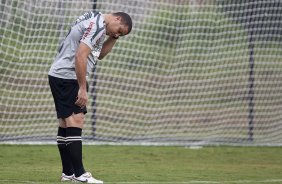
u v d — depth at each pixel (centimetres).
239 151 4022
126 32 2528
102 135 4172
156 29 4659
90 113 4228
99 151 3762
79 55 2403
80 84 2419
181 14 4706
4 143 3859
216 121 4616
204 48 4747
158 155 3712
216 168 3241
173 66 4878
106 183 2572
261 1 4572
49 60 4162
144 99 4797
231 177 2894
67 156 2547
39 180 2591
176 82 4775
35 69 4147
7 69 4078
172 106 4731
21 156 3441
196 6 4659
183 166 3281
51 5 4103
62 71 2478
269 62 4756
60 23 4128
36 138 3950
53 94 2512
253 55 4562
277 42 4672
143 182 2641
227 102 4825
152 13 4606
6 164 3133
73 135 2478
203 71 4919
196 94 4759
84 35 2420
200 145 4169
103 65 4466
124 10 4400
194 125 4531
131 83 4747
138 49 4678
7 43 4044
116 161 3397
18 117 4128
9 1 4034
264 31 4625
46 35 4147
